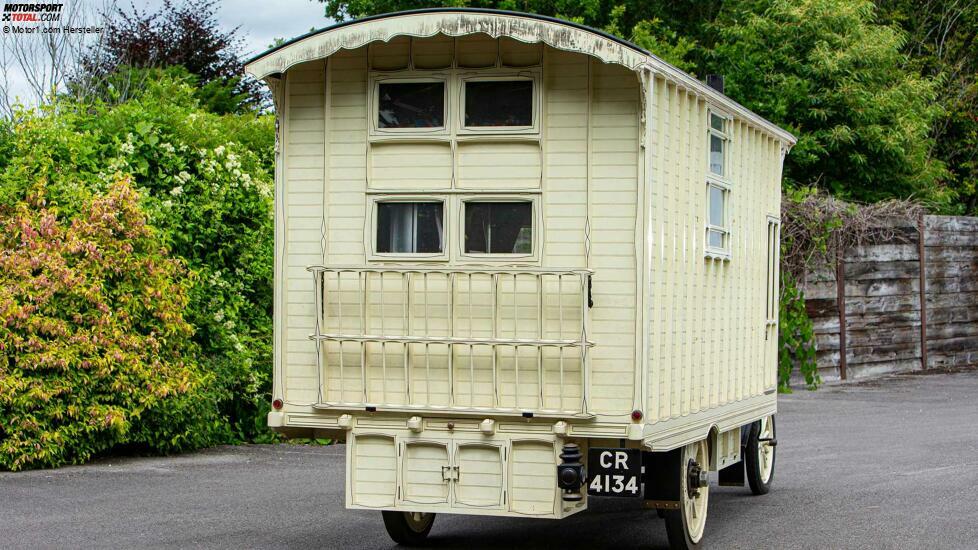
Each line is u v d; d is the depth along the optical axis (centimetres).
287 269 860
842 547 888
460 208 827
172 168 1435
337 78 852
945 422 1609
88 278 1242
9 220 1244
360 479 830
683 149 865
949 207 2680
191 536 914
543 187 808
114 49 2730
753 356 1102
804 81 2369
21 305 1193
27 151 1334
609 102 798
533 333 801
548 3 2761
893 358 2133
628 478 782
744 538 927
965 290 2284
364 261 844
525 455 796
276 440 1453
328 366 843
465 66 826
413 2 2747
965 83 3116
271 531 940
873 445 1427
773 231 1180
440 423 812
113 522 963
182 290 1313
